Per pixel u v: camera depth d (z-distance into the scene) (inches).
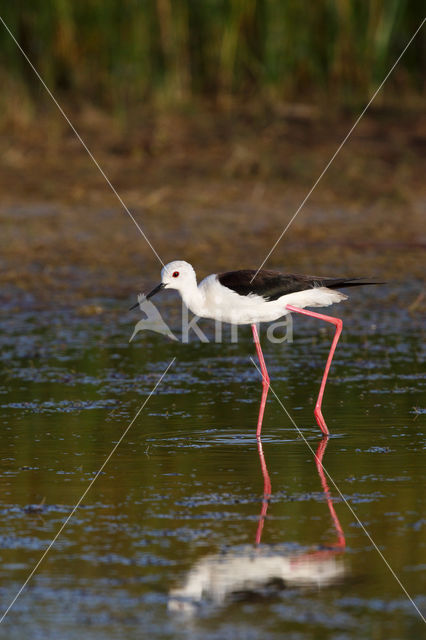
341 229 717.9
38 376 444.5
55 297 589.6
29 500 293.6
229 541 260.8
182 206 771.4
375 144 868.0
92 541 261.7
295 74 952.9
